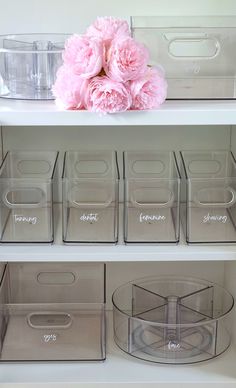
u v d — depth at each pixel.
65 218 1.40
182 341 1.51
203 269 1.70
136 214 1.40
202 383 1.43
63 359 1.48
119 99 1.20
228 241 1.40
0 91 1.37
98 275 1.65
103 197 1.40
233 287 1.56
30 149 1.61
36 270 1.65
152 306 1.63
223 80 1.35
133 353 1.51
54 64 1.34
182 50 1.37
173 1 1.51
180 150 1.60
